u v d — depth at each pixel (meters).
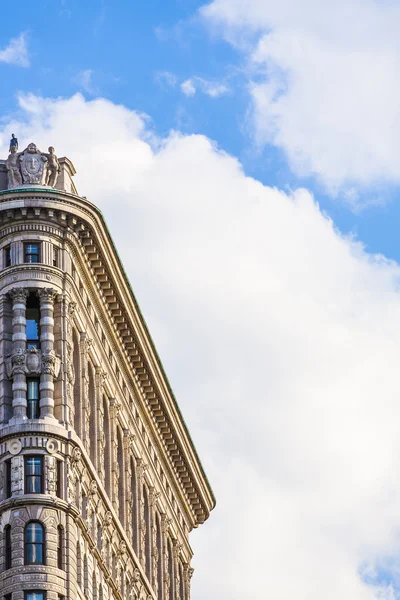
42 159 136.00
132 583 144.00
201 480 177.12
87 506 130.12
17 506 123.00
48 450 125.00
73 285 133.50
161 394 157.12
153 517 157.25
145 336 150.25
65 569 122.94
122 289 143.00
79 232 134.62
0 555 122.19
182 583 172.62
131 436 149.38
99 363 140.12
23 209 131.50
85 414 133.00
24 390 126.94
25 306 129.88
